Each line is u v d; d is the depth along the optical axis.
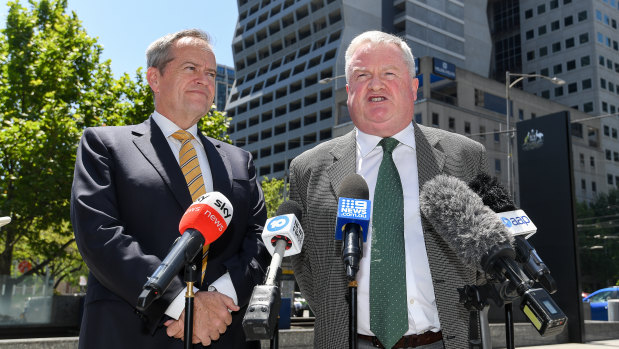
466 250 1.62
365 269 2.23
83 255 2.10
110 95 16.45
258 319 1.31
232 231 2.46
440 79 54.59
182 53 2.57
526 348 9.61
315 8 73.81
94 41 17.12
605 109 73.44
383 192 2.26
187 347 1.58
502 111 57.56
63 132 14.60
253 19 84.50
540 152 12.03
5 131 14.16
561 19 78.94
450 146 2.45
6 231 15.61
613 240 46.84
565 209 11.34
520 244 1.66
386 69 2.35
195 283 2.22
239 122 83.56
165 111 2.58
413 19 71.50
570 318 10.87
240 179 2.63
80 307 12.39
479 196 1.91
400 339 2.14
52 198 14.68
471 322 1.80
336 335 2.23
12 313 11.46
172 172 2.38
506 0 86.19
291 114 73.88
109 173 2.30
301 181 2.62
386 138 2.38
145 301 1.43
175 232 2.27
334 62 68.06
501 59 85.62
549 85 78.31
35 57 16.36
